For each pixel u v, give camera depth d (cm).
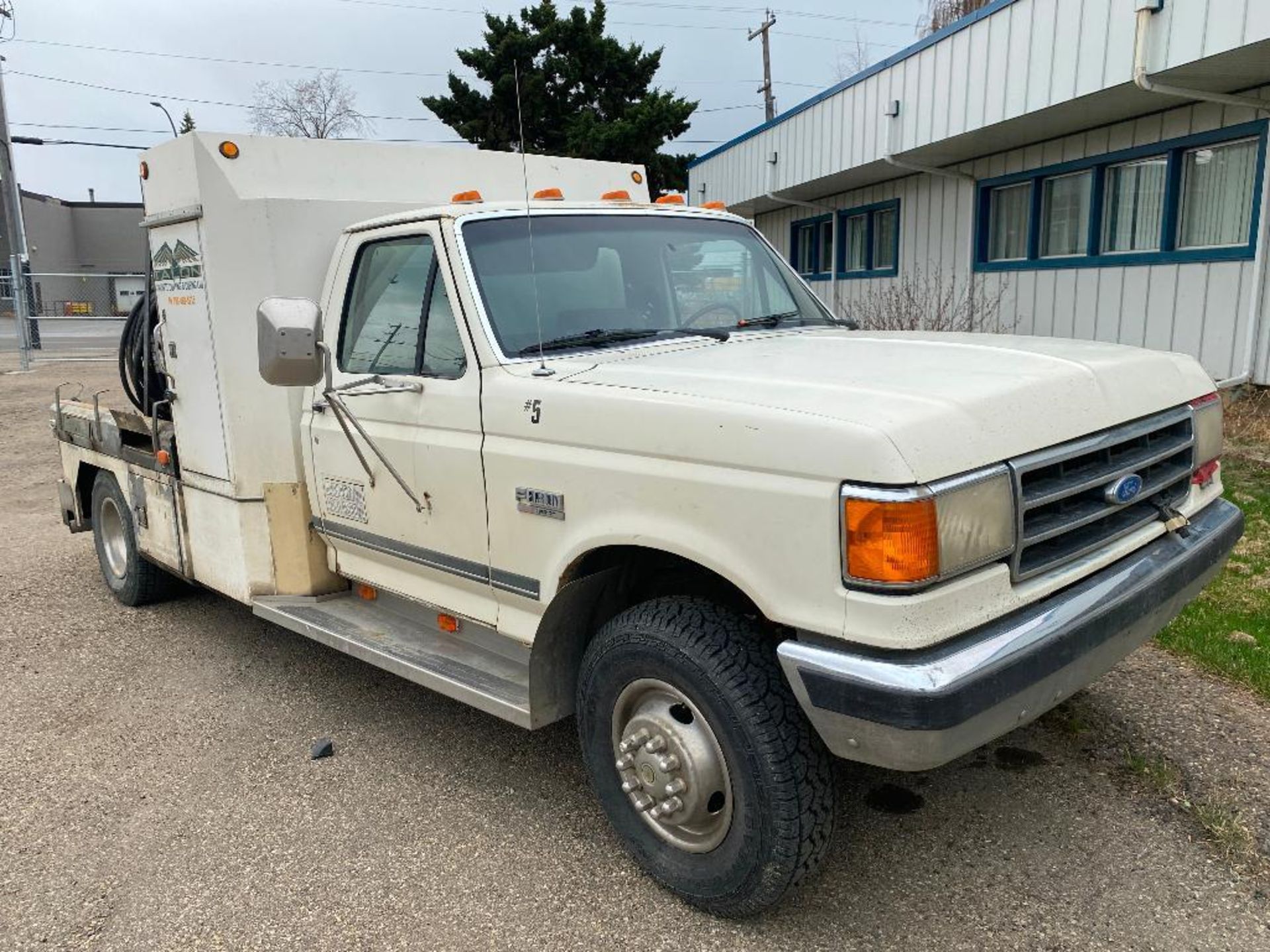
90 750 432
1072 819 348
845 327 445
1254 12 720
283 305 314
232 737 441
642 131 2169
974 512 251
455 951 294
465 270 363
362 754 420
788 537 259
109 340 2717
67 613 621
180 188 454
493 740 430
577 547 316
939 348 344
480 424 348
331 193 467
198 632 578
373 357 406
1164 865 320
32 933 309
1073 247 1112
